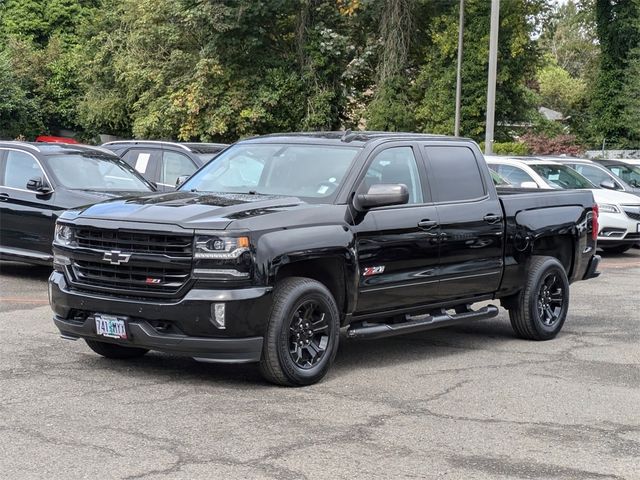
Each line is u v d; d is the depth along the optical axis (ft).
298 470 17.42
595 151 138.51
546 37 135.85
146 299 23.03
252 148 28.55
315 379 24.25
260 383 24.31
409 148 28.25
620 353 30.17
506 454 18.95
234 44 134.62
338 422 20.83
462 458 18.56
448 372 26.63
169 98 138.41
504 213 30.48
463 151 30.12
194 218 23.03
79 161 43.42
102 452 18.11
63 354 27.17
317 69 135.33
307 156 27.22
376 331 26.21
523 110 137.28
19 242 42.09
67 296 24.18
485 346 30.99
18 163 42.86
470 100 130.21
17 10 190.49
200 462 17.70
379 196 25.14
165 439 19.07
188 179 28.73
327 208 24.99
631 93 145.69
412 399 23.26
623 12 150.51
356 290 25.32
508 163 60.44
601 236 60.85
